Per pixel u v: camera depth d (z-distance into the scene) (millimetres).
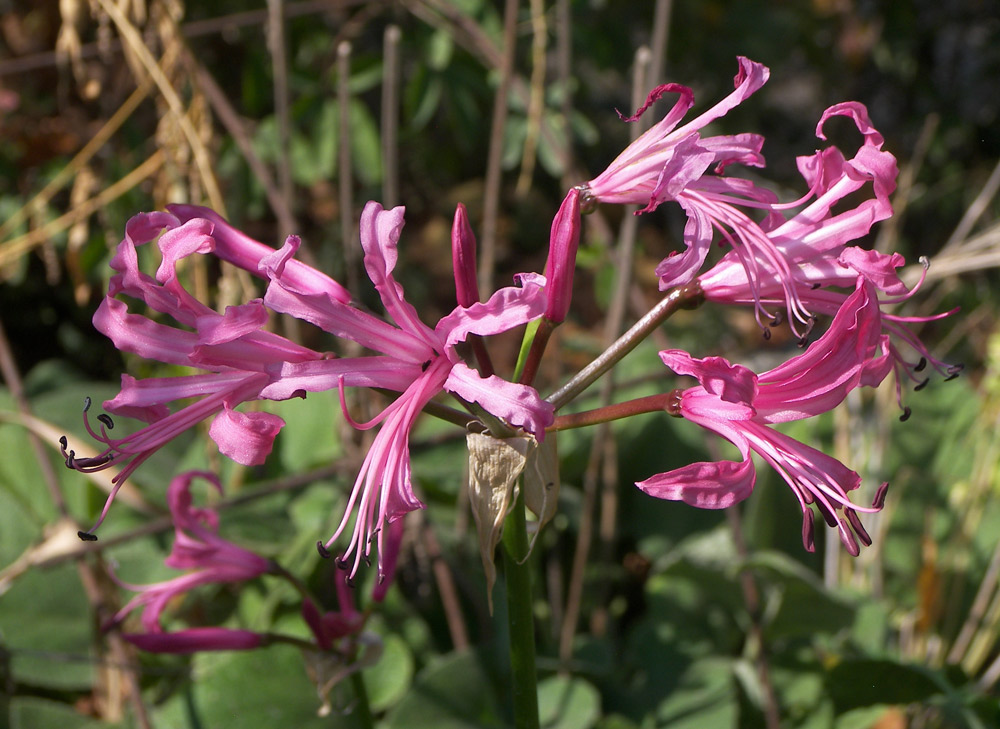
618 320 450
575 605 470
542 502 274
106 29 459
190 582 330
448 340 247
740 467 248
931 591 477
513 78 580
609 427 495
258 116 702
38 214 531
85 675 451
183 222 267
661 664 473
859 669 425
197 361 247
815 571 528
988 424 528
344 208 448
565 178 492
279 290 247
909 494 530
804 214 272
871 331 246
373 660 336
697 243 249
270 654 424
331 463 504
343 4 583
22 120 671
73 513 513
